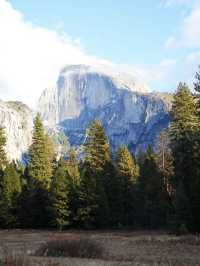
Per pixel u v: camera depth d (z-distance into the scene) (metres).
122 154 74.62
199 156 51.72
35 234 54.16
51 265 16.20
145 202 66.00
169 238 41.06
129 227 65.81
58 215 64.75
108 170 70.44
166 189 66.75
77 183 67.69
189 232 47.59
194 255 25.70
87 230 63.44
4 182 69.44
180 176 53.97
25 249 29.58
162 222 63.38
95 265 18.36
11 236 50.31
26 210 69.06
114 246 32.94
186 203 49.12
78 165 88.56
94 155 71.19
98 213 65.75
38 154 74.12
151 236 46.09
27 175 79.62
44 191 69.75
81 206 65.38
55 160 87.31
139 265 19.31
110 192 69.25
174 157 55.19
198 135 53.19
